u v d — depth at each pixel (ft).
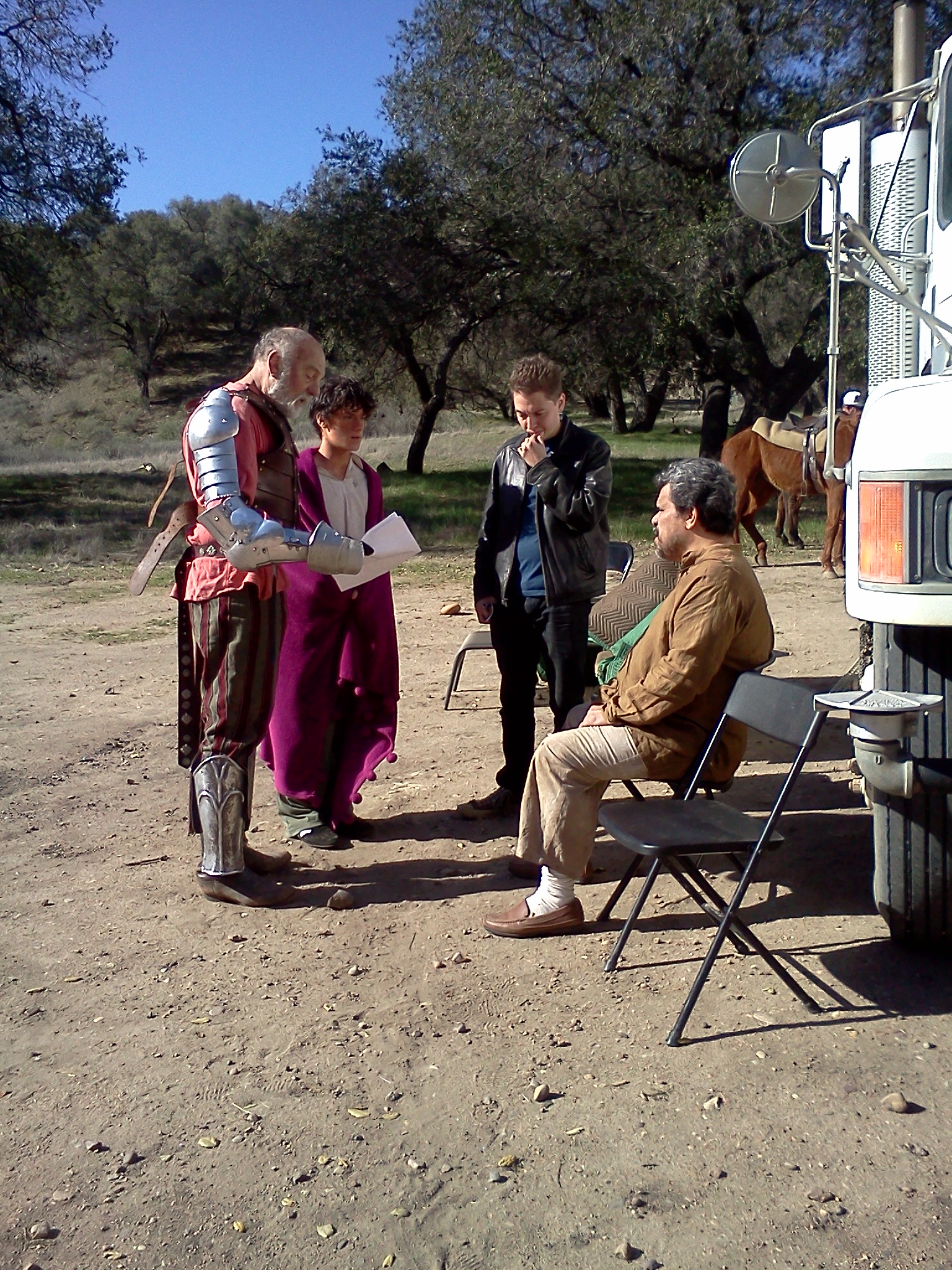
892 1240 7.58
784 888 13.60
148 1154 8.79
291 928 12.90
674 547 12.71
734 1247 7.57
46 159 73.82
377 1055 10.14
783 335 98.48
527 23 66.03
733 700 11.75
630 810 11.44
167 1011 11.03
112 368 225.76
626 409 182.70
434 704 23.32
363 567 13.34
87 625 33.30
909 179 14.05
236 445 12.64
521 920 12.48
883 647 10.77
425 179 77.20
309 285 81.61
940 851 10.82
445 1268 7.50
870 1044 9.97
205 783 13.42
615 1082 9.56
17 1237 7.90
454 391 113.70
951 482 9.80
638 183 64.95
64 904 13.67
